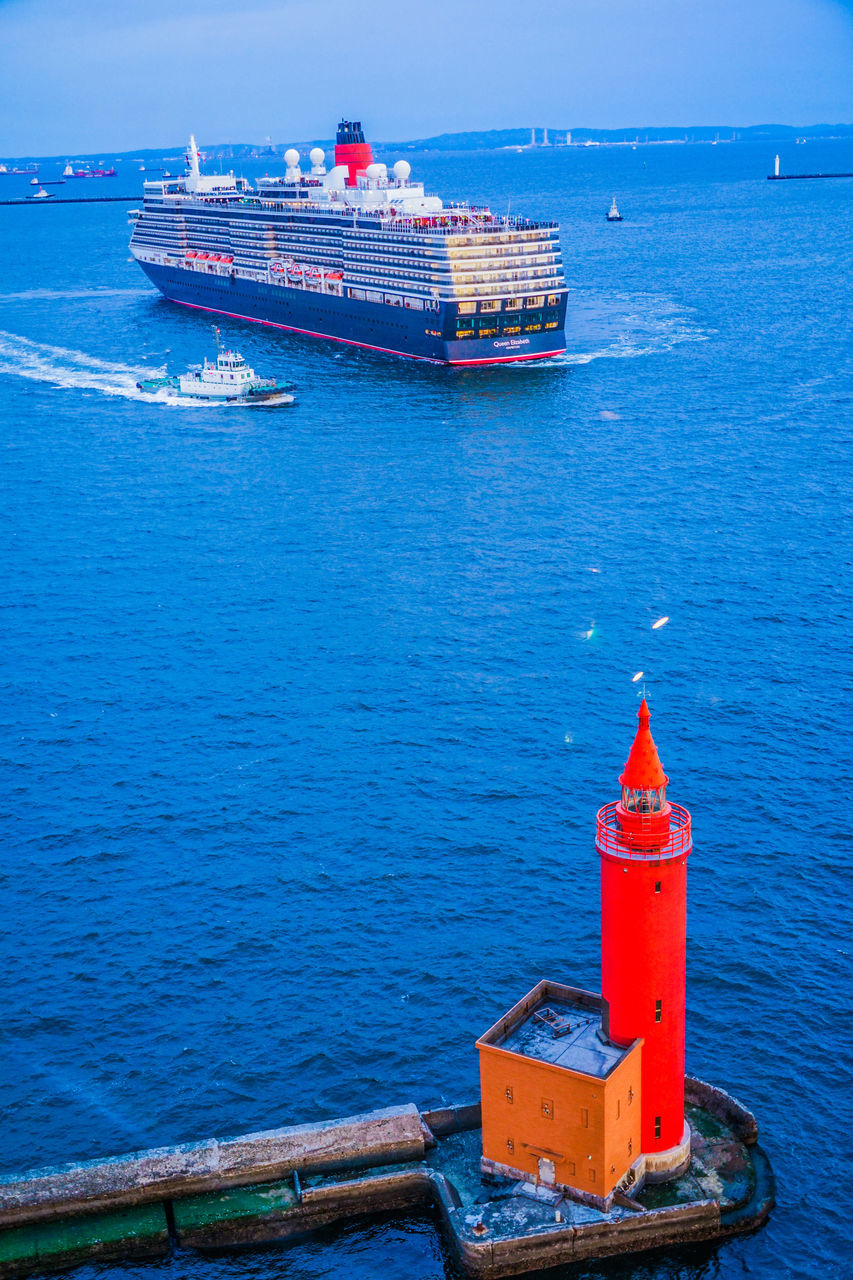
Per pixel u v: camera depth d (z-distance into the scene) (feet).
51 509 553.64
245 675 375.66
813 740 322.14
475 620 409.28
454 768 315.99
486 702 350.64
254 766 321.93
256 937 255.91
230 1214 190.70
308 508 542.57
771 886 264.31
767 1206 190.08
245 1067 222.48
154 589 451.94
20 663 390.63
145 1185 192.24
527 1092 182.19
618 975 177.88
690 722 333.42
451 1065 220.84
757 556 457.68
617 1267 183.32
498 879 271.08
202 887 272.92
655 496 536.01
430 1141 199.21
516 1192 188.55
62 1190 191.52
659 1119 187.73
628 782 170.50
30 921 263.90
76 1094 218.59
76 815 302.45
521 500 540.11
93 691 368.68
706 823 286.46
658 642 384.88
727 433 629.92
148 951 253.03
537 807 297.12
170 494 572.10
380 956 248.73
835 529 483.92
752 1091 212.02
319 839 288.30
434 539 493.77
